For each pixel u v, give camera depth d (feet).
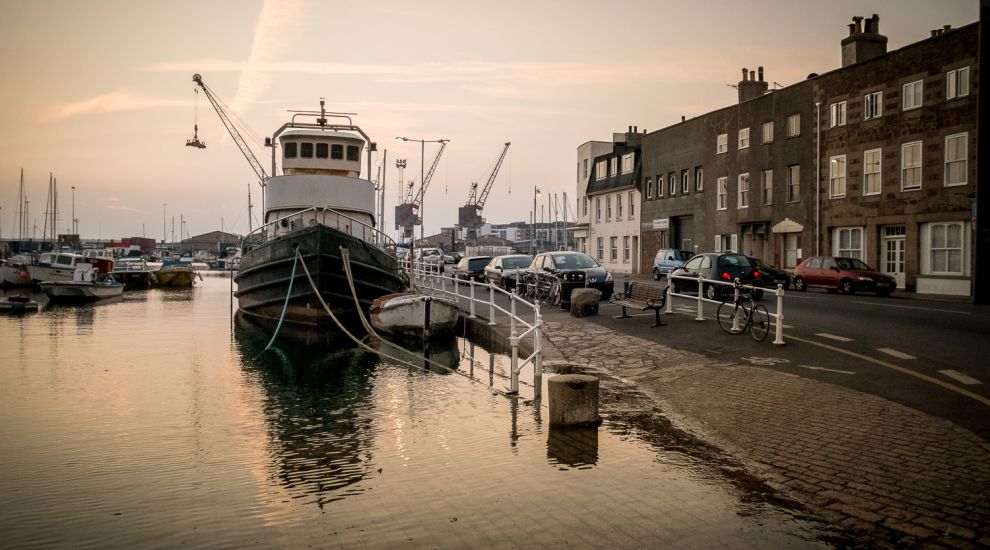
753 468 23.20
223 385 45.73
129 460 28.40
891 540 17.38
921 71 97.50
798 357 40.81
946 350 41.19
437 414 34.91
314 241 73.56
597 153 215.72
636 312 66.44
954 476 21.12
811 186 119.34
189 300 143.64
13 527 21.08
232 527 20.80
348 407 37.93
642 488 22.15
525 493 22.30
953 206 92.27
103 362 56.70
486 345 63.16
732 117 141.69
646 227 178.09
